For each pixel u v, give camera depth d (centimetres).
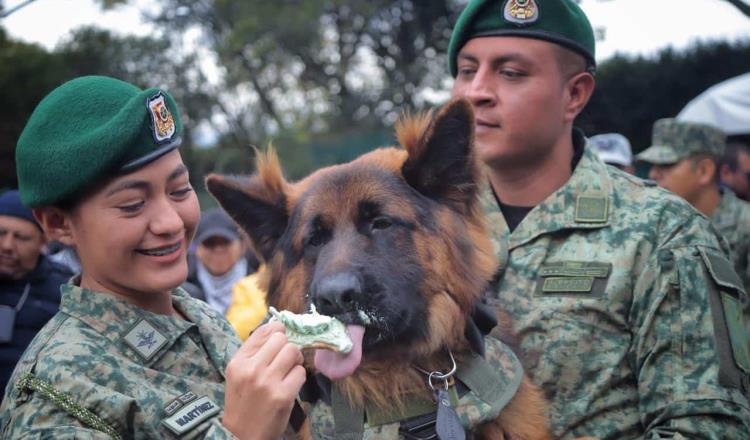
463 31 361
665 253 315
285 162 2109
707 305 305
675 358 305
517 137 348
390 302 282
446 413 271
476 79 353
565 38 348
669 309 308
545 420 300
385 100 2608
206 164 2600
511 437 286
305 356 294
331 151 2159
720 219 683
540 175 362
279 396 207
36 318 527
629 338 321
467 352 296
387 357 290
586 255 334
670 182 702
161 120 233
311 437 291
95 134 220
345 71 2725
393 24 2672
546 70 346
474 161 309
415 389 289
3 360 508
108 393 209
